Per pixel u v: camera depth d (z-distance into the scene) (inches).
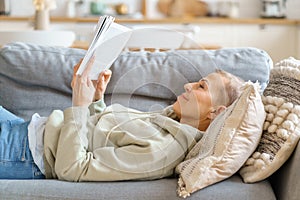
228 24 222.5
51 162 73.8
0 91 92.2
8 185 66.8
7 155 75.1
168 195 64.6
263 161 66.0
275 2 225.0
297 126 66.8
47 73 91.7
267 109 70.1
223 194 63.9
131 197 64.7
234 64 90.4
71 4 230.4
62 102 92.0
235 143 66.4
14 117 83.4
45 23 162.2
